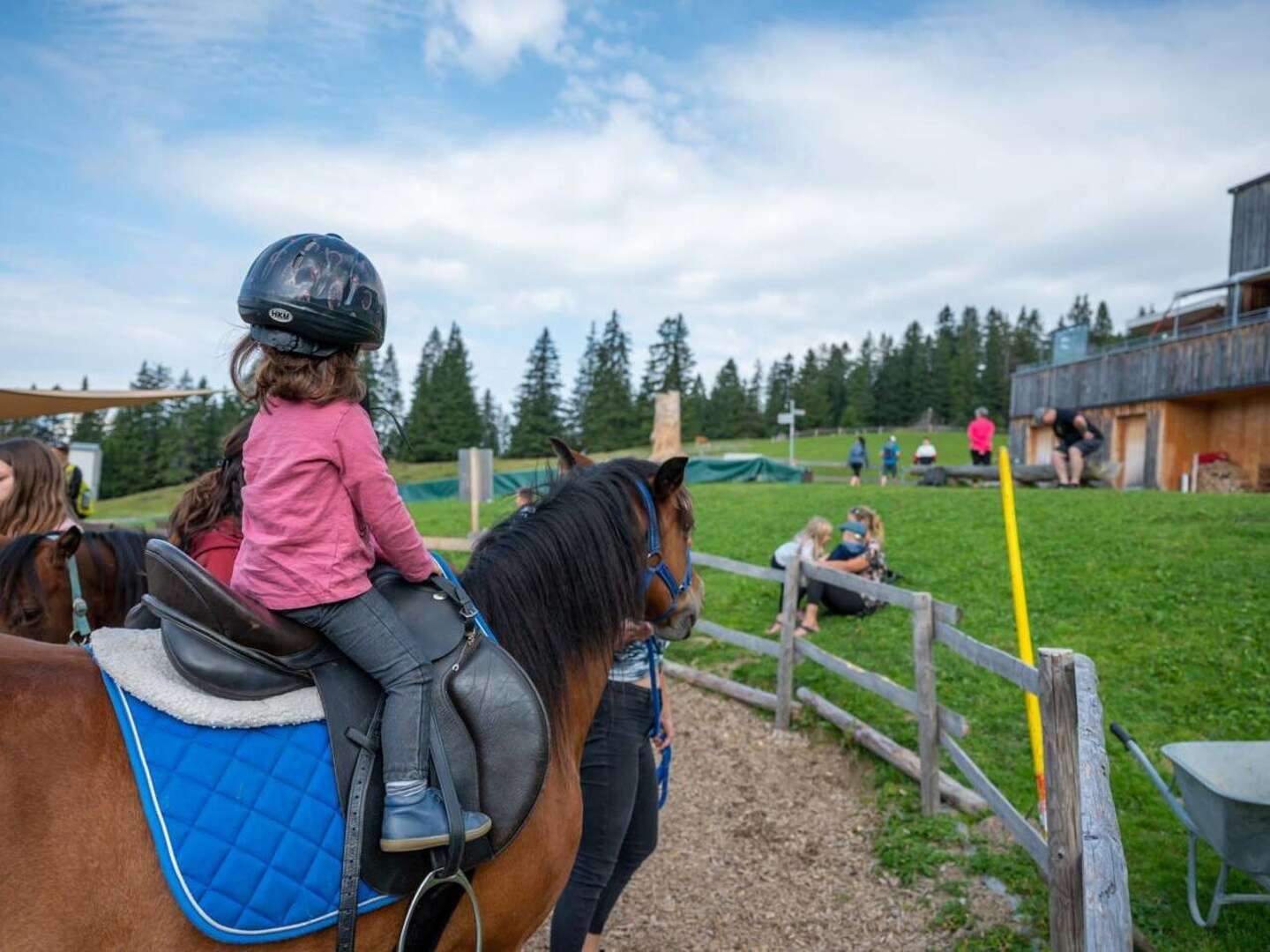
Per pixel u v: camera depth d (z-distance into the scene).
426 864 1.87
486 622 2.30
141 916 1.58
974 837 4.45
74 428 54.12
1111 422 23.84
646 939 3.88
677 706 7.01
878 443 62.62
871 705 6.25
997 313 107.25
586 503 2.62
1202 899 3.77
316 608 1.80
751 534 13.02
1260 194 22.75
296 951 1.74
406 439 2.15
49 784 1.57
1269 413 20.12
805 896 4.17
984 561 9.41
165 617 1.80
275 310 1.73
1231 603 7.05
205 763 1.69
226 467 2.50
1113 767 4.91
